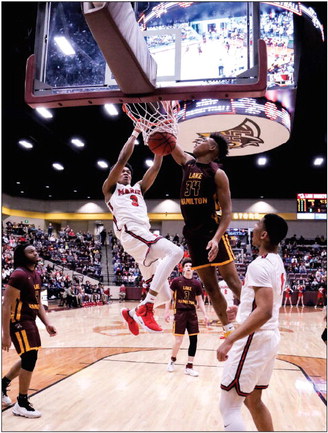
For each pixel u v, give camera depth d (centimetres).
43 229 2856
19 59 988
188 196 265
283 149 1864
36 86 310
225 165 2103
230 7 325
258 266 252
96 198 2855
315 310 1723
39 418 369
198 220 265
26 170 2189
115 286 2223
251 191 2594
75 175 2316
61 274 1945
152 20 339
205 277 274
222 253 263
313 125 1585
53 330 409
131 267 2411
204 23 328
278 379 524
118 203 304
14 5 803
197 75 308
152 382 497
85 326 1073
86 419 368
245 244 2591
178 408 400
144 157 1945
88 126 1567
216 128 1025
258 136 1095
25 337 374
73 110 1406
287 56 842
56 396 436
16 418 369
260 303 242
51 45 316
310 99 1357
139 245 285
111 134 1659
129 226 293
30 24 853
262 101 971
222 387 255
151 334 944
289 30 841
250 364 251
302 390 473
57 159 2006
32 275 397
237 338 234
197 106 962
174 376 529
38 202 2867
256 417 277
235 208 2695
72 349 730
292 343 816
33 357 379
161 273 268
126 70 265
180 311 553
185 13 335
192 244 270
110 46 239
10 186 2530
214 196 267
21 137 1667
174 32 328
